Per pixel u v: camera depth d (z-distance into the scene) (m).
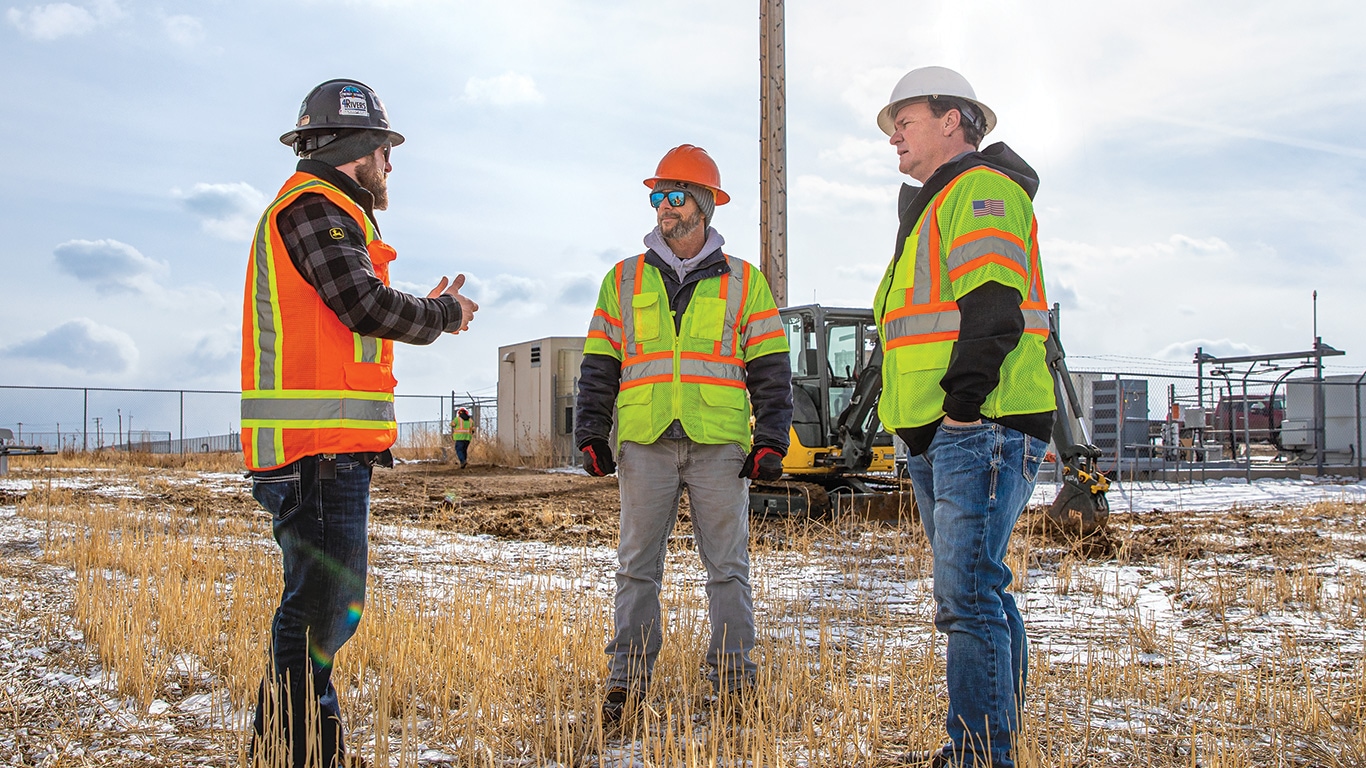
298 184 2.80
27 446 18.98
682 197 3.90
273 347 2.73
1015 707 2.89
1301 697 3.89
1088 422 20.06
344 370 2.75
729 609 3.81
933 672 4.24
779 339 3.96
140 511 11.00
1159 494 17.03
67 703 3.83
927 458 3.16
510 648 4.32
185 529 9.48
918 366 3.02
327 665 2.81
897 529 9.75
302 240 2.70
